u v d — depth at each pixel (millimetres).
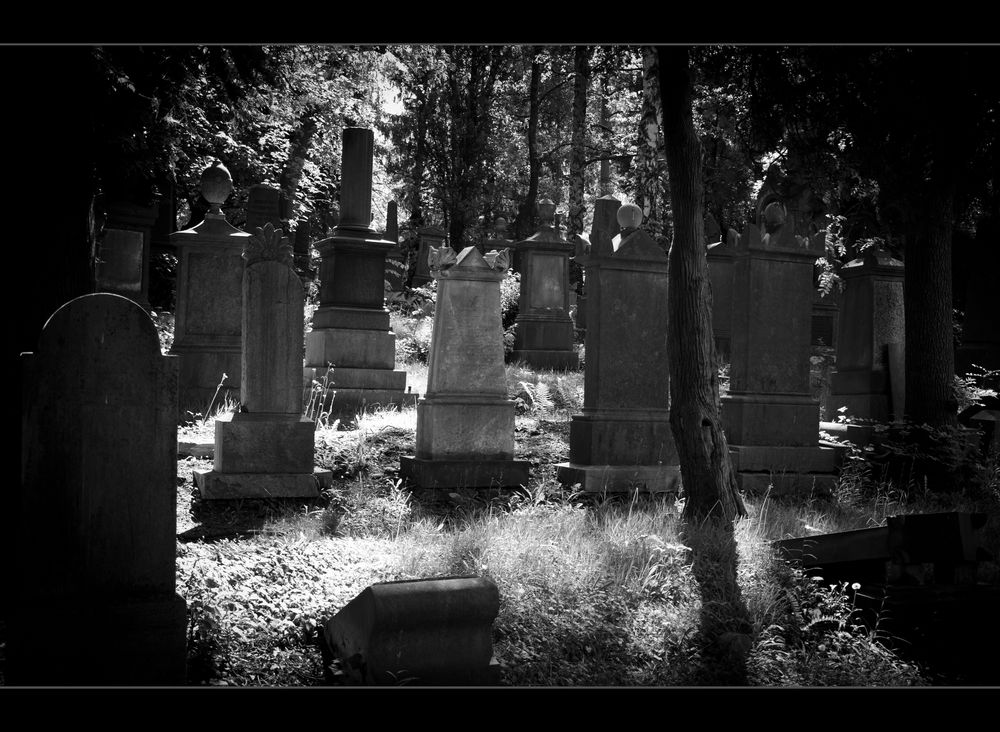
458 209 32500
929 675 5922
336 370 12766
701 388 8312
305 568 6723
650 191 19016
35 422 4531
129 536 4711
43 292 6535
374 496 9250
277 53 8492
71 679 4523
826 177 10555
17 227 6523
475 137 32688
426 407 9852
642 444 10133
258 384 9133
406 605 4676
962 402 12141
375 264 13266
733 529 7730
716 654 5879
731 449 10734
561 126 35469
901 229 11914
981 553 7184
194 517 8461
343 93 25438
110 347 4676
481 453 9844
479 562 6680
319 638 5344
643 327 10219
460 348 9852
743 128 10195
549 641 5793
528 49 32219
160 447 4785
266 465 9086
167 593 4785
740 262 10969
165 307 20125
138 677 4633
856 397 13375
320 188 31203
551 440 11500
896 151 10148
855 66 9016
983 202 11836
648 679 5488
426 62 25578
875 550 6992
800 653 6059
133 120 7555
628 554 7047
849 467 11328
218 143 19969
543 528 7781
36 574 4535
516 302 22750
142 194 13008
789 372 11023
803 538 7188
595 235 10094
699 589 6535
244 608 5832
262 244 9133
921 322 11641
